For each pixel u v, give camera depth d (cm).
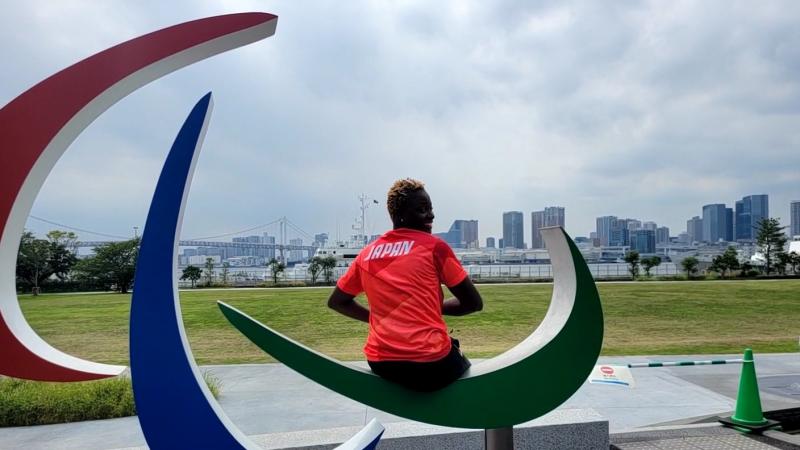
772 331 1154
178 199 222
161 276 218
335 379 229
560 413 383
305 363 229
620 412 508
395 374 223
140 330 215
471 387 234
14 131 306
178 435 214
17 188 306
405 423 369
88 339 1158
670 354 815
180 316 221
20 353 310
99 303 2181
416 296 223
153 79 329
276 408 542
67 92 312
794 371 670
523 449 356
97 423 498
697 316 1441
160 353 215
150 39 318
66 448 432
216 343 1048
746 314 1485
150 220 219
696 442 418
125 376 601
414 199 238
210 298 2191
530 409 237
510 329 1185
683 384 617
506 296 2142
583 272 243
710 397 560
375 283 229
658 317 1417
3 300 309
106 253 3306
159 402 214
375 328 228
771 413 476
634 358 759
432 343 220
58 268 3325
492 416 235
